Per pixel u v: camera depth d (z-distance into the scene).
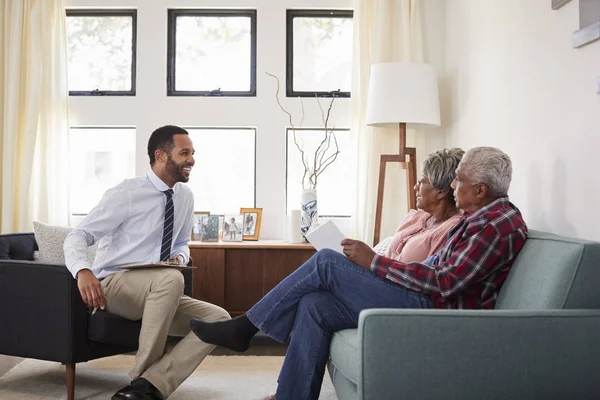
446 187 2.92
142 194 3.11
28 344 2.96
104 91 4.67
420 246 2.84
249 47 4.73
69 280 2.88
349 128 4.66
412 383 1.98
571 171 2.71
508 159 2.48
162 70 4.62
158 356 2.92
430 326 1.98
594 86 2.52
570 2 2.71
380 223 4.17
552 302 2.08
